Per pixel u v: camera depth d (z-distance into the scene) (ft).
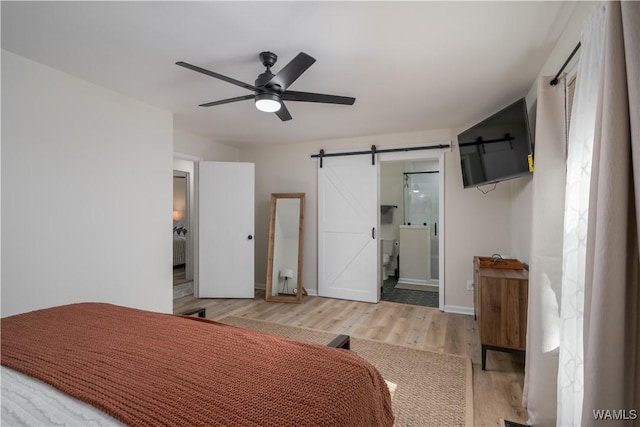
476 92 9.51
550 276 5.99
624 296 3.02
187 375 3.51
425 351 9.27
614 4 3.14
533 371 6.06
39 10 5.69
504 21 6.01
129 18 5.95
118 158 9.55
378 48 7.00
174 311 13.39
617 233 3.02
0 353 4.00
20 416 2.84
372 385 3.84
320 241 15.70
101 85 9.03
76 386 3.25
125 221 9.72
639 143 2.81
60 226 8.12
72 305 6.17
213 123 12.92
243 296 15.47
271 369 3.68
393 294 16.28
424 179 20.27
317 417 2.87
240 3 5.50
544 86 6.22
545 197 6.11
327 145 15.67
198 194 15.42
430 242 18.74
